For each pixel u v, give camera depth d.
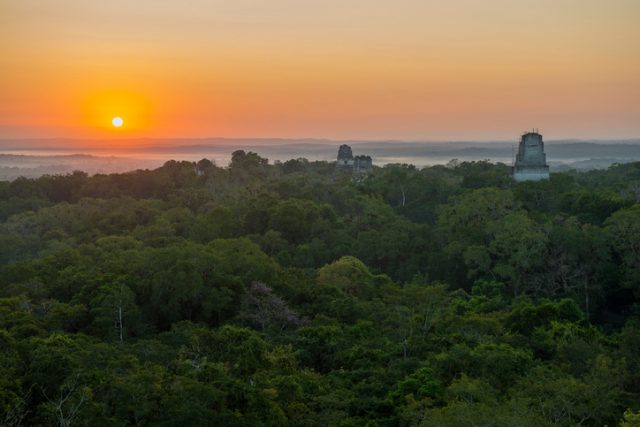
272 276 60.22
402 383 37.31
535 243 67.69
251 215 89.50
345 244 83.94
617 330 60.94
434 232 83.19
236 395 31.75
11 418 28.34
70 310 49.44
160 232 83.62
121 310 50.31
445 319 50.09
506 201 82.38
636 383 36.31
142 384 30.62
